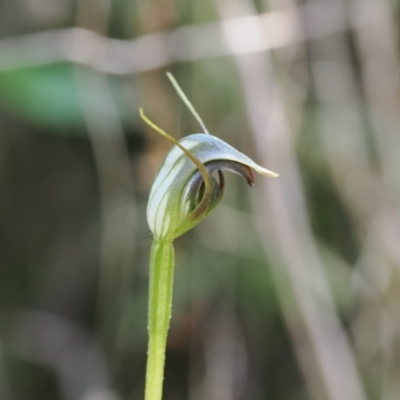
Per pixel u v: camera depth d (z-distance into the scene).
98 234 0.81
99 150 0.68
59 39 0.60
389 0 0.69
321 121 0.70
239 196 0.70
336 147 0.69
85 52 0.61
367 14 0.67
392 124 0.68
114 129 0.68
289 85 0.67
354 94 0.70
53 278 0.82
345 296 0.71
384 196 0.68
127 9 0.69
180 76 0.68
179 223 0.41
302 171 0.71
